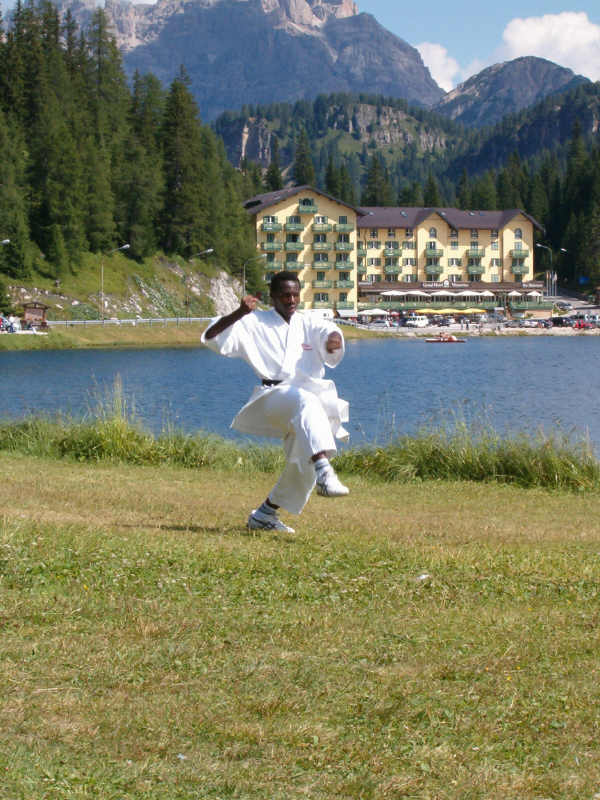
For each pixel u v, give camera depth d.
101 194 104.56
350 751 3.76
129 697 4.25
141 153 115.38
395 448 16.12
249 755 3.71
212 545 7.59
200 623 5.37
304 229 132.38
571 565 7.32
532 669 4.71
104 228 104.44
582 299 171.25
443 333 119.75
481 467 15.20
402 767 3.63
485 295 142.50
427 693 4.36
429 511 11.48
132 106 139.50
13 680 4.40
